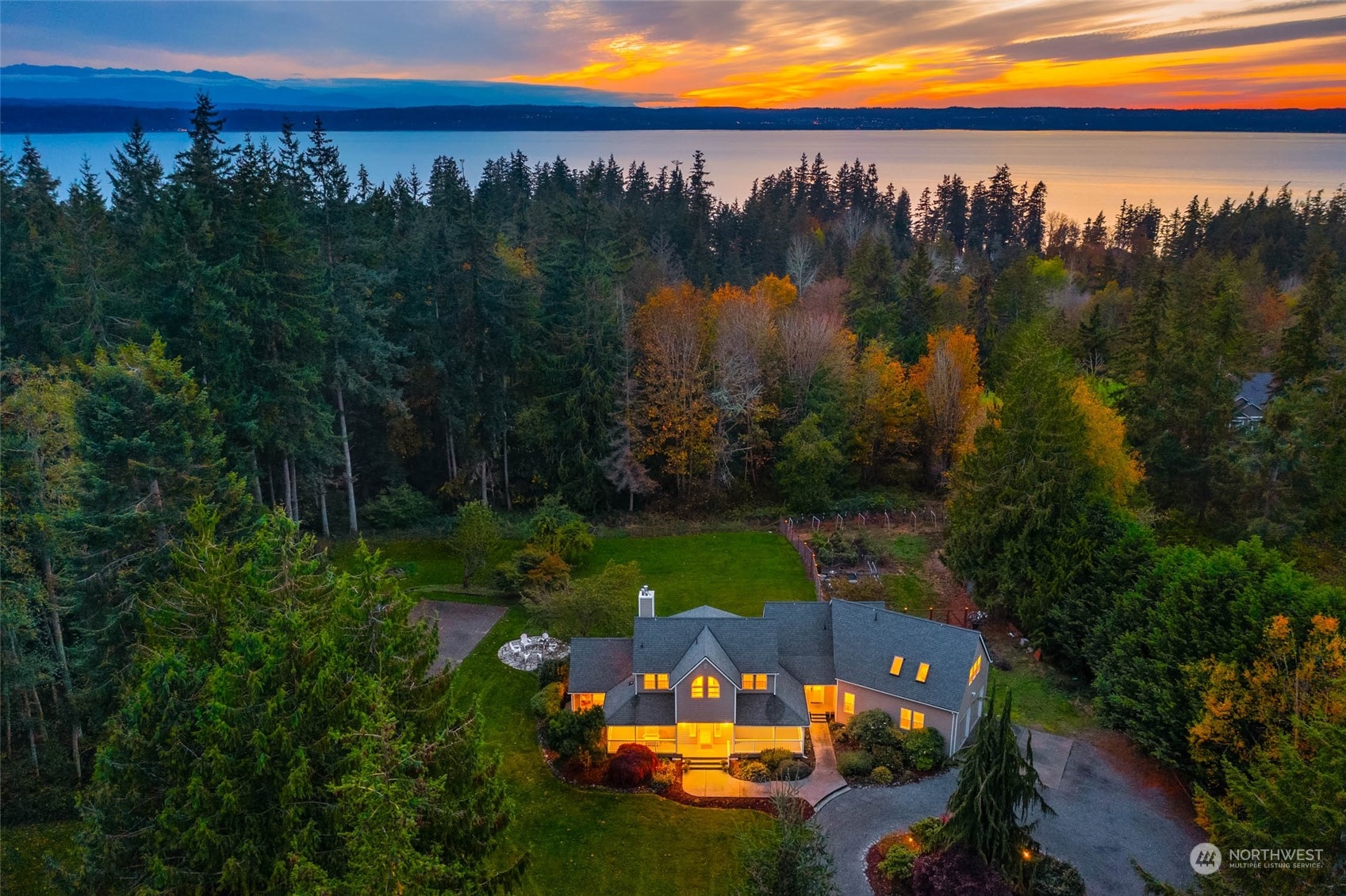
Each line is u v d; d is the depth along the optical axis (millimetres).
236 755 20734
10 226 54906
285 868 19344
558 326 64375
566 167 127500
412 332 61125
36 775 35531
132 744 22594
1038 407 44969
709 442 66312
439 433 67062
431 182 95750
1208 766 32062
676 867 30469
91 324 48344
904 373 73625
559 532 55156
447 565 55250
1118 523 43281
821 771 35844
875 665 38688
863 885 29547
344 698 21859
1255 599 32406
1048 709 40188
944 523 62281
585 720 36000
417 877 18172
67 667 36406
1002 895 26125
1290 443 51406
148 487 34938
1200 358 55219
